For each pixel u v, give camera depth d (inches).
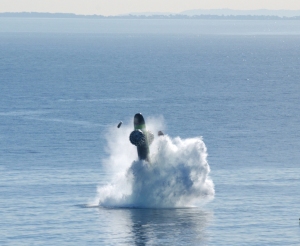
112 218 5418.3
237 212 5629.9
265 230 5137.8
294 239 4936.0
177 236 4977.9
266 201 6023.6
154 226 5201.8
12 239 4928.6
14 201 5994.1
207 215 5511.8
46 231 5103.3
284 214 5590.6
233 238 4943.4
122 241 4874.5
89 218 5418.3
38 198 6107.3
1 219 5413.4
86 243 4840.1
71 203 5920.3
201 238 4936.0
